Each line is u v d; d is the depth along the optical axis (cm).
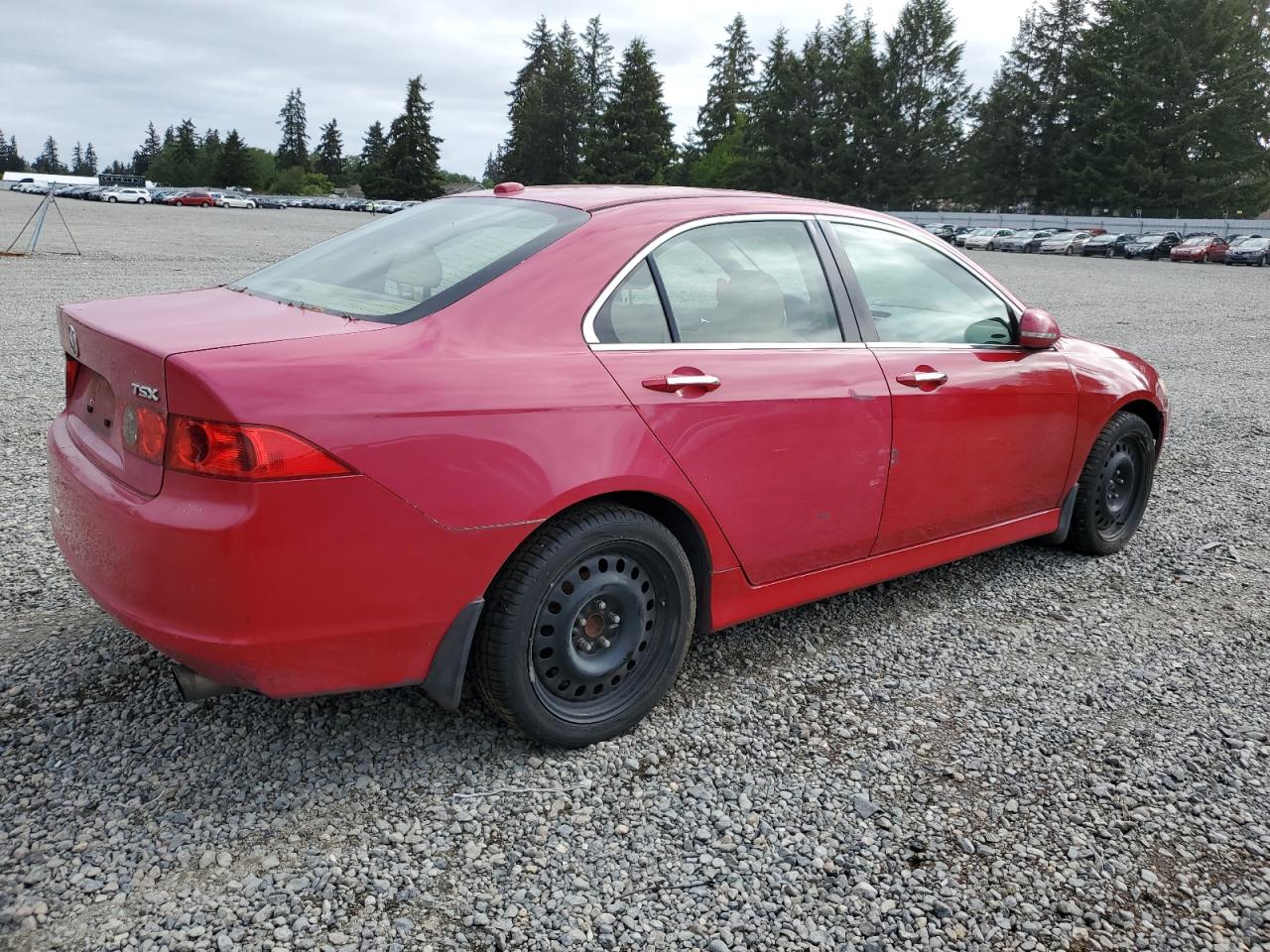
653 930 216
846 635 372
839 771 281
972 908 229
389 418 230
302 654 230
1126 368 454
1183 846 256
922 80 7938
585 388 263
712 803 262
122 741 273
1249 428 807
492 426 245
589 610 276
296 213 6700
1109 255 4841
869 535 347
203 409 216
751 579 318
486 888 226
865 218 365
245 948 203
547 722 272
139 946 201
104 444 257
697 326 298
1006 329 402
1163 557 477
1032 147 7706
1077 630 388
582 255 280
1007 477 397
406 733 286
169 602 224
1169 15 6869
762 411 300
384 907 217
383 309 261
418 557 238
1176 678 350
